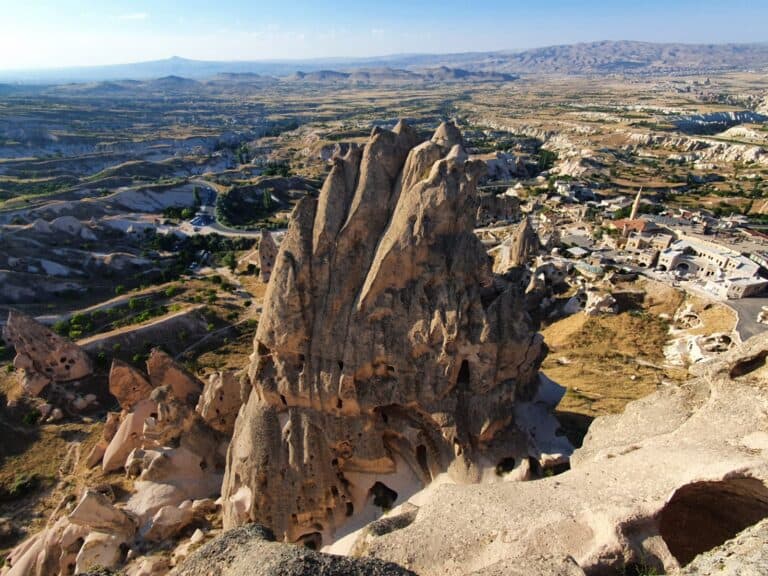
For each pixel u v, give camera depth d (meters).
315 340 34.72
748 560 15.43
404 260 33.12
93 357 84.38
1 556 49.72
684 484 20.88
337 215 34.62
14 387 76.56
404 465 36.81
